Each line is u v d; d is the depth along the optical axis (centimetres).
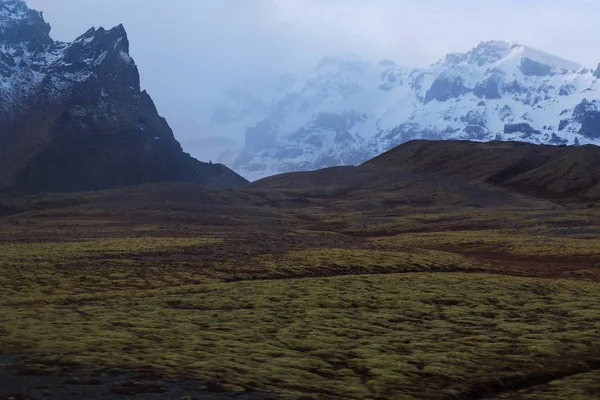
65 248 10125
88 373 3378
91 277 7300
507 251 12588
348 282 7294
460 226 19075
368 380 3684
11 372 3334
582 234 15850
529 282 7838
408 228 18925
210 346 4188
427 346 4541
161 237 12775
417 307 5959
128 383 3253
